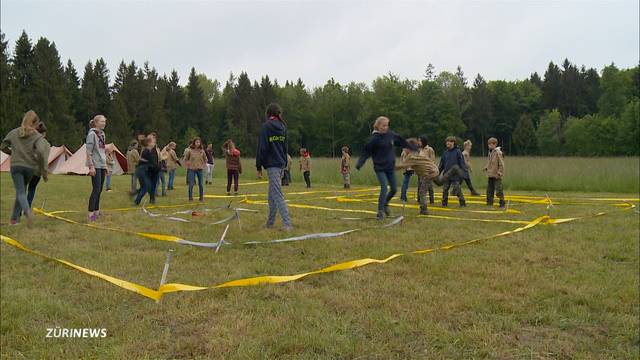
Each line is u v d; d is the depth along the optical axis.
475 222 7.68
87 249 5.54
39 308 3.64
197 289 4.03
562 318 3.53
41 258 5.14
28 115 7.04
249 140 83.44
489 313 3.60
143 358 2.87
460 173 10.05
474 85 88.75
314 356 2.90
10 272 4.64
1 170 25.64
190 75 87.69
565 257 5.23
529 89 90.75
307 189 16.31
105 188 13.86
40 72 60.94
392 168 7.94
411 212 9.09
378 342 3.09
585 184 16.50
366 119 83.44
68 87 67.62
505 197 13.00
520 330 3.32
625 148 67.12
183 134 85.50
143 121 76.56
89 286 4.20
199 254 5.31
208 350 2.97
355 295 3.93
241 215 8.41
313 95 93.62
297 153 88.38
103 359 2.85
